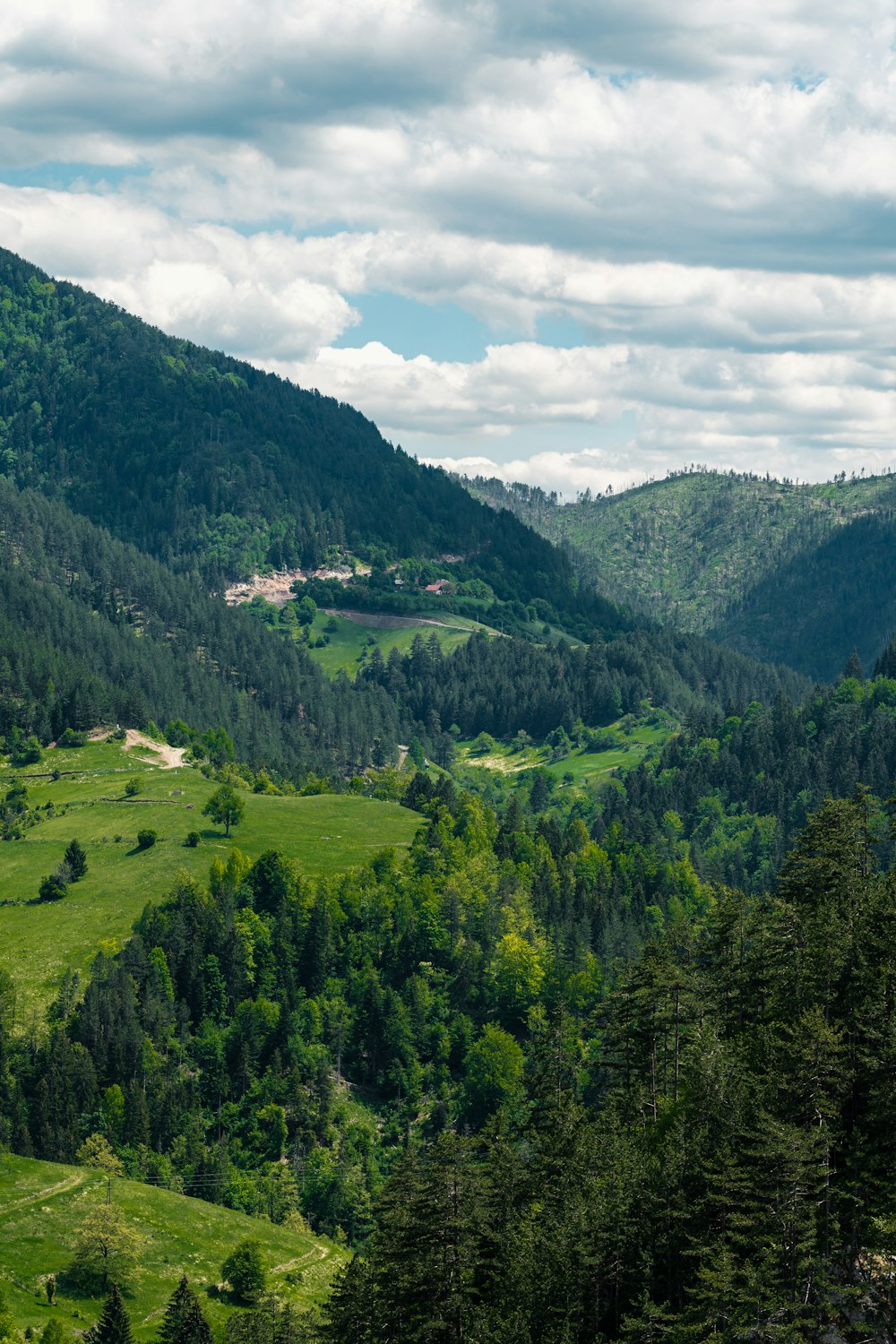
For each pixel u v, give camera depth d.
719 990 113.69
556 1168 104.88
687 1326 81.44
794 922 103.94
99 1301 141.75
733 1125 88.69
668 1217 88.81
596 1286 89.69
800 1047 87.31
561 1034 127.12
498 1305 92.94
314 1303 150.62
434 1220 91.94
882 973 92.56
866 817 124.69
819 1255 82.19
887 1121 85.38
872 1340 78.50
